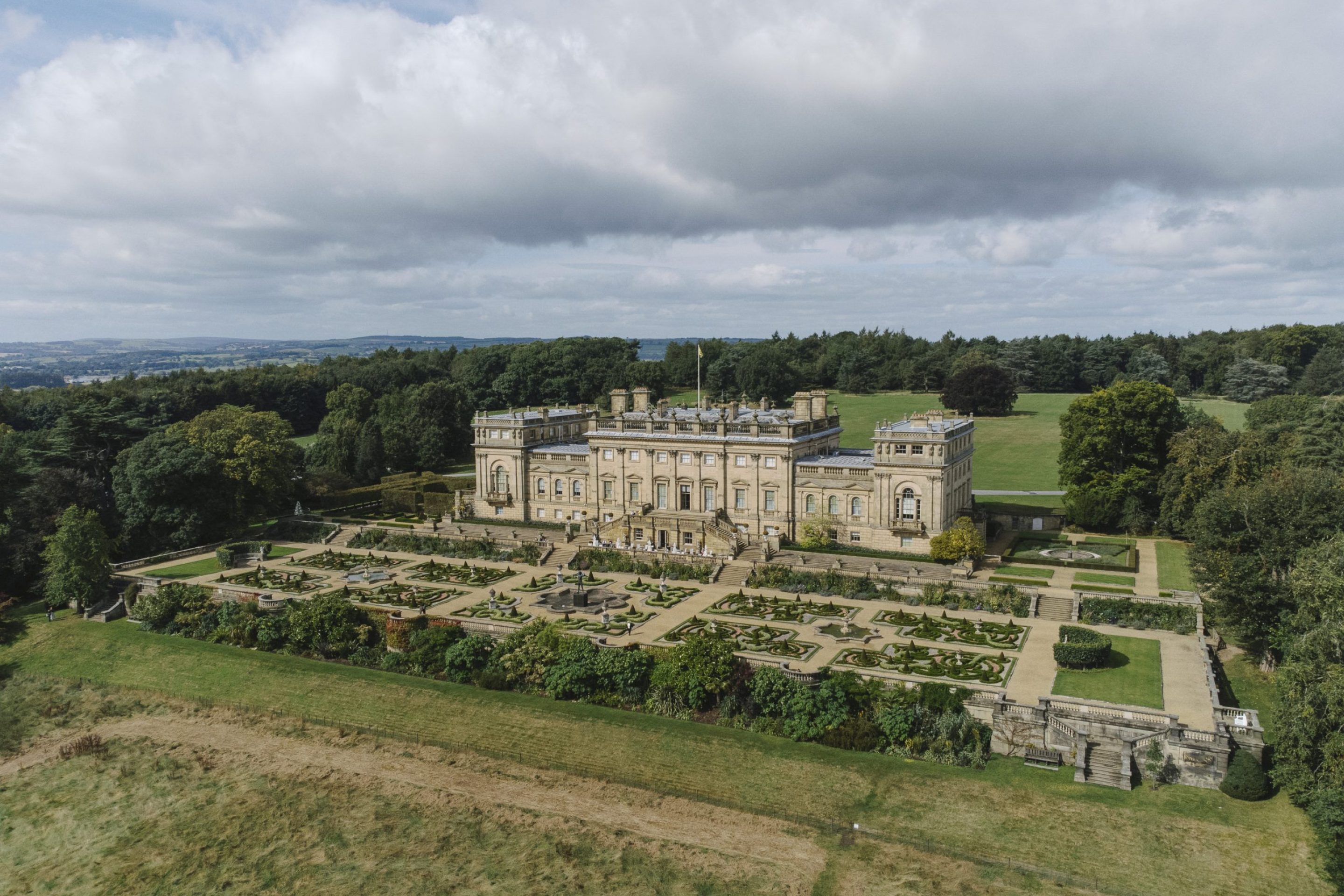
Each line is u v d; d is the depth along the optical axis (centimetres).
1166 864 6272
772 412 14888
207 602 11562
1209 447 12688
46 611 12362
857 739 7750
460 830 7181
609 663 8844
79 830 7588
